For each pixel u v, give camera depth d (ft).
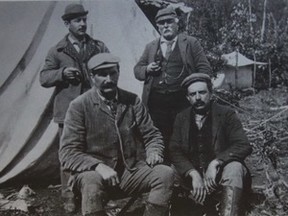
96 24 15.02
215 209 14.08
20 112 15.01
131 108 13.73
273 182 15.23
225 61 15.80
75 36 14.56
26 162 15.05
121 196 13.24
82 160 12.76
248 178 14.15
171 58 14.97
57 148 15.05
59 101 14.57
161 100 14.87
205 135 14.48
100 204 12.19
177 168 14.46
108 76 13.37
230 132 14.39
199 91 14.49
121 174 13.33
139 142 13.76
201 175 14.48
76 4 14.47
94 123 13.42
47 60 14.57
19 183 15.12
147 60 15.10
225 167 13.93
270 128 15.64
